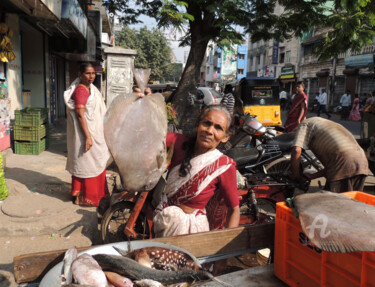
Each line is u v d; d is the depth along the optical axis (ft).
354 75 79.15
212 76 233.14
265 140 14.64
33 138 20.17
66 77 50.83
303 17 24.95
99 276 3.73
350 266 3.95
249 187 11.66
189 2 25.16
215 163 6.25
